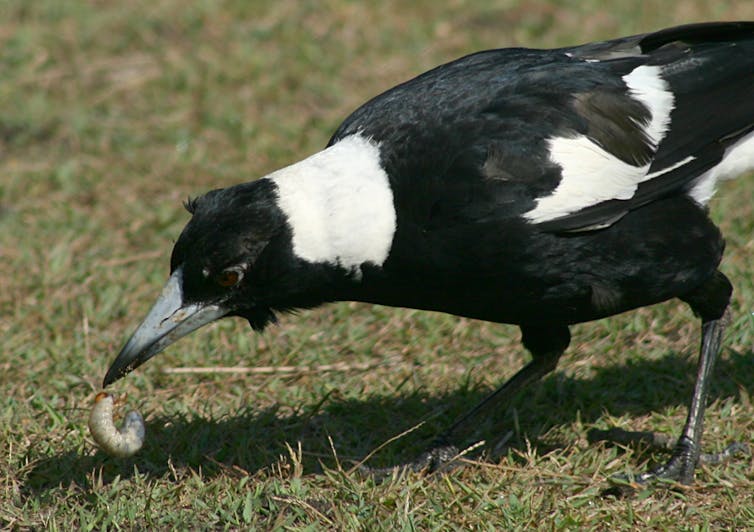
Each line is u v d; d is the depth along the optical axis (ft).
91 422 28.96
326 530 28.58
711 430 33.45
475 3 66.28
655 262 30.04
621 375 36.70
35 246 45.85
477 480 31.07
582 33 62.44
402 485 30.37
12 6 65.82
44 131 55.67
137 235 47.11
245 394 36.29
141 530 28.66
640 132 30.48
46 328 40.27
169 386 37.17
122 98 58.29
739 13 63.26
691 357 37.27
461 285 29.37
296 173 29.27
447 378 37.01
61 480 31.48
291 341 39.50
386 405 35.47
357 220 28.71
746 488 30.45
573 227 28.86
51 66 60.80
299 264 28.99
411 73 59.52
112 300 41.75
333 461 32.60
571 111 30.01
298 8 66.28
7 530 29.07
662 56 32.27
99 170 52.34
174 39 63.41
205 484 30.83
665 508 29.66
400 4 66.74
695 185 31.24
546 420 34.71
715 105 31.50
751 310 38.70
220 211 28.86
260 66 59.88
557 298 29.84
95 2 66.90
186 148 53.78
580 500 29.99
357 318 40.98
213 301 29.60
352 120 30.60
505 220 28.60
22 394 36.01
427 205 28.71
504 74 30.83
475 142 29.07
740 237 43.62
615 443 32.94
